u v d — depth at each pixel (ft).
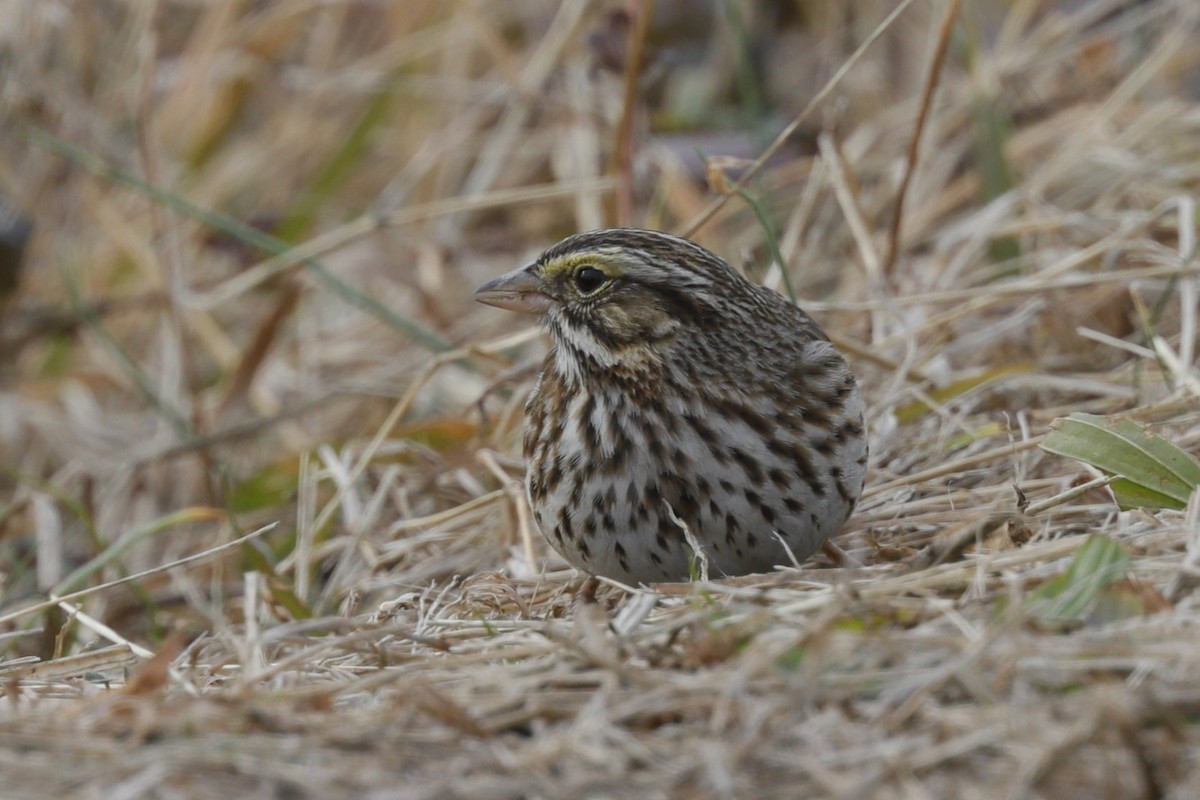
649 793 19.45
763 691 21.04
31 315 51.65
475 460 37.50
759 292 28.96
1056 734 19.11
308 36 57.16
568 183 48.85
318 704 22.48
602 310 28.04
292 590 33.06
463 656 23.94
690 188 47.73
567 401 28.50
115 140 53.31
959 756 19.40
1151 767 18.65
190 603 38.52
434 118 55.77
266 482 42.32
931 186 46.57
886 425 34.73
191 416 46.57
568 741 20.18
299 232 52.90
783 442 27.45
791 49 55.83
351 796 19.71
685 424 27.30
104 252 53.36
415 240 51.70
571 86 50.80
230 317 53.06
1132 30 48.91
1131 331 38.52
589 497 27.71
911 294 40.52
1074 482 30.40
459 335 46.78
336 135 55.26
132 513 43.73
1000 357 39.17
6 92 51.70
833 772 19.38
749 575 26.61
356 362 48.70
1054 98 49.88
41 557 38.93
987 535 27.53
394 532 36.06
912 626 23.13
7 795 20.01
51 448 49.44
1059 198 45.19
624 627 24.12
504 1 56.70
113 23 53.98
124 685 24.61
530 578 31.19
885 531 31.04
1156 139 46.03
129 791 19.72
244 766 20.22
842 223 45.85
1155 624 21.57
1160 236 41.81
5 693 25.25
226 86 55.01
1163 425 32.45
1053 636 21.63
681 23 56.24
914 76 53.21
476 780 19.81
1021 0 50.90
